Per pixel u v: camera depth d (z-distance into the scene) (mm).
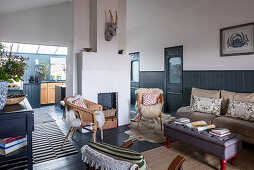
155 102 3998
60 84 6949
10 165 1611
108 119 3959
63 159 2572
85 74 3740
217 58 4133
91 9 4105
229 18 3854
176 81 5309
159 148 2951
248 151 2865
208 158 2619
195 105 3795
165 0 4711
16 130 1497
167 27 5445
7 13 5188
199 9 4480
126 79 4328
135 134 3596
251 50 3508
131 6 5551
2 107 1529
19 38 5371
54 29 5910
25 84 6012
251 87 3547
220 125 3123
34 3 5051
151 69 6172
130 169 943
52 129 3959
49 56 7172
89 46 4203
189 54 4797
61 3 6000
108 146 1190
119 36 4625
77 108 2820
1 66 1650
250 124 2854
